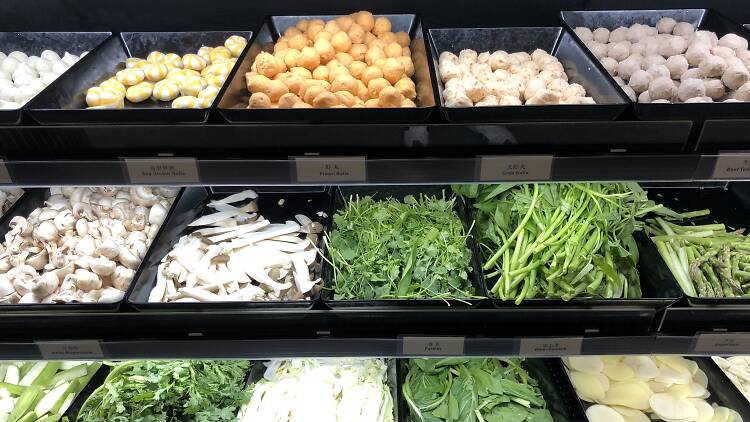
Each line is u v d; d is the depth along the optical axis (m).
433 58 1.42
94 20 1.70
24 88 1.46
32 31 1.70
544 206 1.50
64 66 1.58
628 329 1.37
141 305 1.33
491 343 1.38
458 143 1.18
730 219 1.68
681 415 1.55
